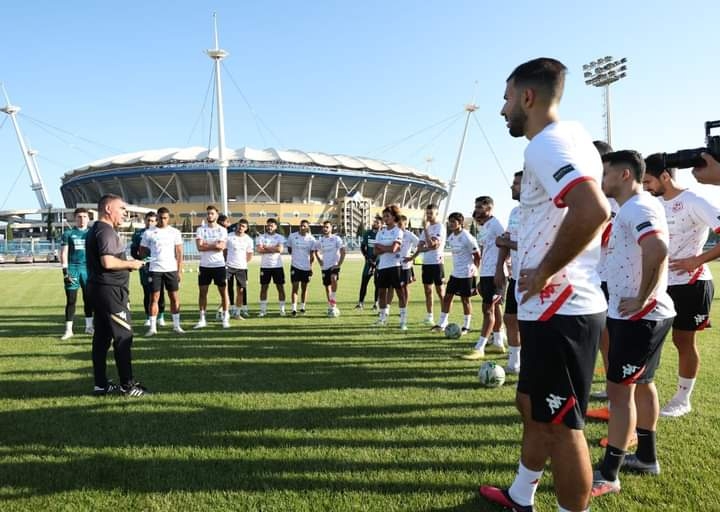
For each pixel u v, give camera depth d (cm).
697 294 373
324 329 826
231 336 757
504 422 380
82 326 862
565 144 187
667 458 312
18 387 476
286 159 8044
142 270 866
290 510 251
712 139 294
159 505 257
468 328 800
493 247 625
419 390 467
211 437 349
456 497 265
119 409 410
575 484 200
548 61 207
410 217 9175
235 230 993
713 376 500
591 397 455
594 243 208
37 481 284
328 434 354
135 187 8031
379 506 255
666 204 382
